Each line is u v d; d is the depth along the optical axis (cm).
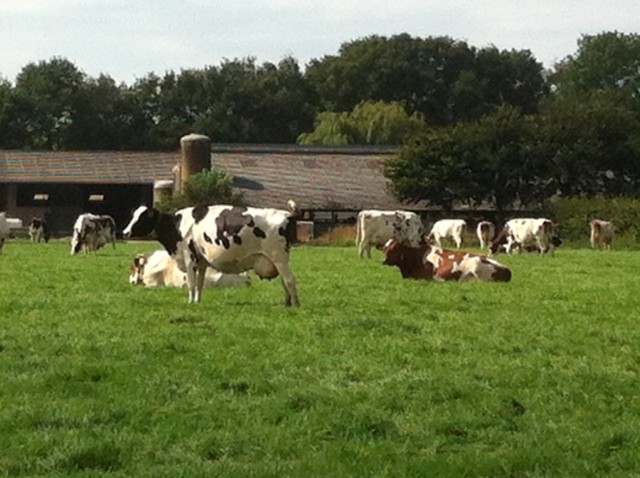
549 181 9212
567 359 1570
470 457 1048
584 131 9112
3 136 14138
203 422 1161
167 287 2662
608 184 9344
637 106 11862
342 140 12325
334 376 1405
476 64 15162
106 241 5366
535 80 15375
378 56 14925
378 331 1811
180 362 1482
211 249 2245
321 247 6550
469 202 9250
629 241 7081
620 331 1884
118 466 1022
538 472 1012
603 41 14012
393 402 1254
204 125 14175
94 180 9769
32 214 9981
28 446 1063
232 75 15012
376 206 9438
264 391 1316
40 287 2681
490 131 9038
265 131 14588
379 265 3803
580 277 3278
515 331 1861
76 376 1375
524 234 5400
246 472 994
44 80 14338
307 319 1961
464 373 1441
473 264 2938
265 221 2227
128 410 1200
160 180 9825
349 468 1012
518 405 1257
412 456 1061
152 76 14788
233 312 2075
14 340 1669
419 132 9469
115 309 2109
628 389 1351
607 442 1098
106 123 14400
